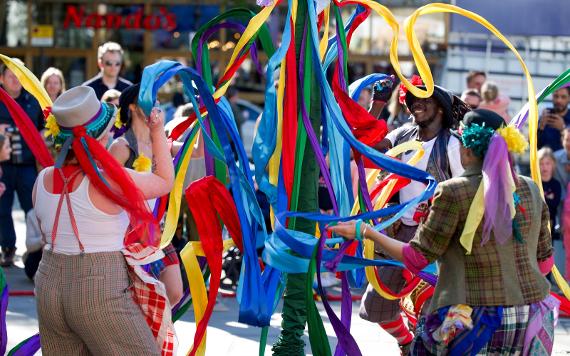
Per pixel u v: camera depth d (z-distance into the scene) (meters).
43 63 22.83
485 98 12.35
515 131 4.85
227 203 5.81
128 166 6.18
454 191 4.84
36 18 22.77
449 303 4.85
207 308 5.68
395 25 6.18
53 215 4.99
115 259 5.00
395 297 6.14
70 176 5.00
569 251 10.88
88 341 4.99
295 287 6.14
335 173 6.10
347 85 6.32
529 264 4.88
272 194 5.92
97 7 22.58
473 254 4.81
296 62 6.02
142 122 6.21
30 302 9.70
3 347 5.88
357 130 6.09
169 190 5.20
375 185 6.63
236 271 10.47
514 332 4.80
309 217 5.42
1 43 22.83
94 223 4.95
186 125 6.26
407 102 6.81
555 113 12.67
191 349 5.67
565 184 11.32
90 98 4.99
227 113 6.06
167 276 6.41
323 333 5.43
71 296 4.91
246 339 8.29
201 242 5.76
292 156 5.91
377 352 7.92
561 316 9.58
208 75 6.37
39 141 6.01
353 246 6.43
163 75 5.28
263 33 6.45
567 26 13.93
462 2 14.13
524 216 4.88
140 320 5.03
